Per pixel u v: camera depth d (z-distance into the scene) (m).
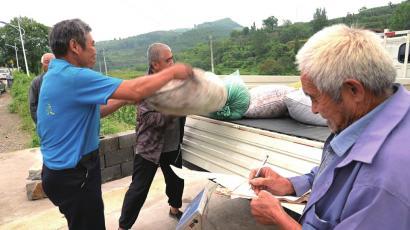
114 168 4.62
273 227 3.05
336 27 1.15
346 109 1.11
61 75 1.97
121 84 1.82
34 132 9.73
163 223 3.29
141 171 2.96
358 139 1.09
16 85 25.30
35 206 4.05
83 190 2.17
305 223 1.22
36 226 3.30
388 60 1.05
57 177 2.11
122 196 3.90
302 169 2.56
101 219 2.35
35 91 3.99
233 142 3.29
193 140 3.93
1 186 4.71
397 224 0.94
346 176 1.11
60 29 2.03
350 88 1.07
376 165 0.99
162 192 3.95
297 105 3.10
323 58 1.07
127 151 4.72
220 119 3.51
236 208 3.41
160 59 2.70
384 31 6.03
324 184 1.18
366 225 0.97
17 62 48.94
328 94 1.11
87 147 2.16
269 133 2.86
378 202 0.96
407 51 5.67
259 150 2.97
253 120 3.44
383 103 1.10
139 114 2.92
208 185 2.25
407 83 4.46
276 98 3.48
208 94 1.71
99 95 1.88
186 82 1.67
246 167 3.11
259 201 1.46
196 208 1.84
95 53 2.17
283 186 1.83
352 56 1.04
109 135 4.66
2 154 6.22
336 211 1.12
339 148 1.15
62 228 3.25
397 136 1.01
